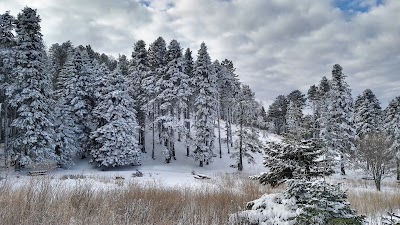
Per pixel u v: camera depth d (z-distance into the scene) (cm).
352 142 3703
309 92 5825
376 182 2319
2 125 3281
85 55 4422
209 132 3750
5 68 2938
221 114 6888
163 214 786
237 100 4456
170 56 3953
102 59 6906
